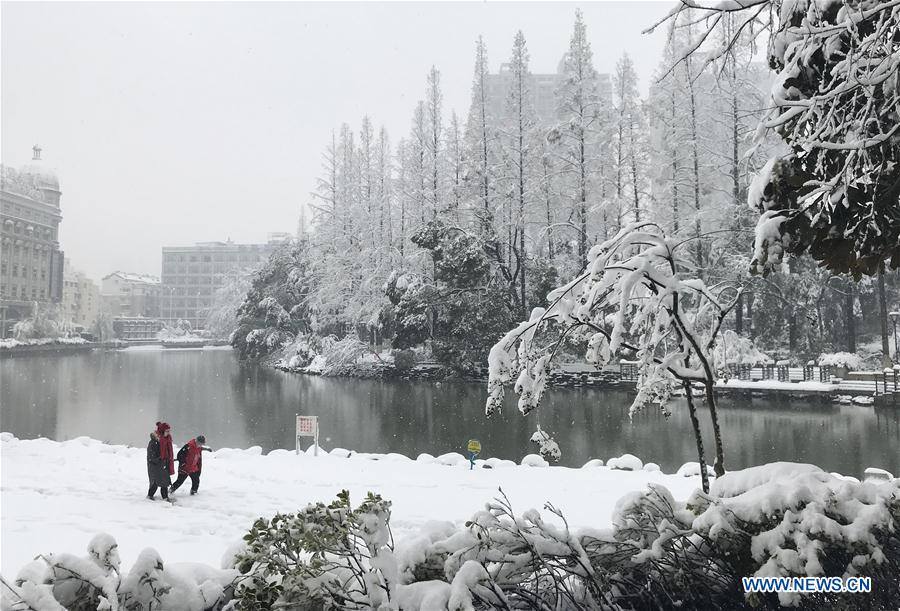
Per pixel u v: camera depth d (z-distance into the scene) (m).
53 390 38.34
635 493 4.04
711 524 3.58
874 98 4.02
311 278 62.56
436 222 45.41
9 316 108.81
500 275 46.06
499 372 5.85
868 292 43.66
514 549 3.58
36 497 10.84
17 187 116.62
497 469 14.13
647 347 5.65
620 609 3.67
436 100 50.81
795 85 4.52
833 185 3.97
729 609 3.73
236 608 3.35
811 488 3.52
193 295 170.25
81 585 3.12
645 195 39.88
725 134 38.41
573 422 25.39
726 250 35.16
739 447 19.75
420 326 44.88
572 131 42.62
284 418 27.41
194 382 44.22
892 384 29.48
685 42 32.09
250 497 11.02
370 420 26.77
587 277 5.76
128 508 10.05
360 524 3.20
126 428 24.83
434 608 3.03
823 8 4.22
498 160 46.84
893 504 3.36
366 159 58.78
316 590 3.20
